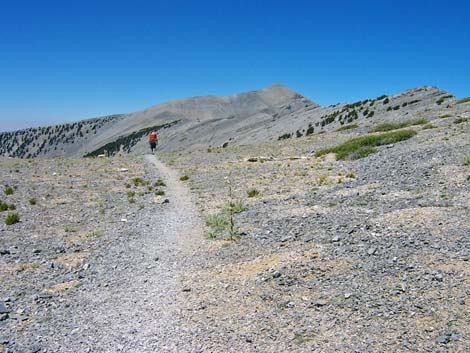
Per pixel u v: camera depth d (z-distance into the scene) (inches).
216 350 298.8
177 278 437.1
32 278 449.4
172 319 347.9
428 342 285.9
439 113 2006.6
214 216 661.3
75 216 743.1
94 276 453.1
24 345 312.7
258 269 436.5
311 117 4200.3
